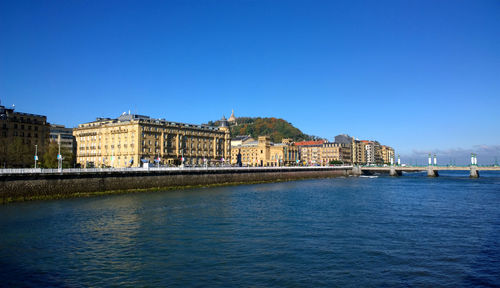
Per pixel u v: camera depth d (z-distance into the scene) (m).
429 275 36.62
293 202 88.19
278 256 42.03
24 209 72.50
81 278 35.22
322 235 52.28
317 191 120.88
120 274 36.22
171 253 42.88
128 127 161.75
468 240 50.25
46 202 83.25
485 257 42.53
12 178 82.69
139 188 113.06
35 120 145.50
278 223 60.56
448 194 111.19
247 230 54.91
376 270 37.84
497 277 36.19
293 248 45.31
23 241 47.53
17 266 38.38
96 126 178.38
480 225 60.53
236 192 114.62
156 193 108.56
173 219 63.03
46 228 54.94
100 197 95.25
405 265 39.50
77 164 174.50
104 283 34.06
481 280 35.41
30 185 85.94
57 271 37.00
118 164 165.50
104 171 102.62
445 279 35.59
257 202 87.50
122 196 98.12
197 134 191.25
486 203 88.69
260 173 172.62
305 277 35.69
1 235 50.59
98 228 55.25
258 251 43.84
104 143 174.00
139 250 43.91
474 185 152.50
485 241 49.75
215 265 38.81
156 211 71.44
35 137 145.12
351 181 186.00
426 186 146.38
